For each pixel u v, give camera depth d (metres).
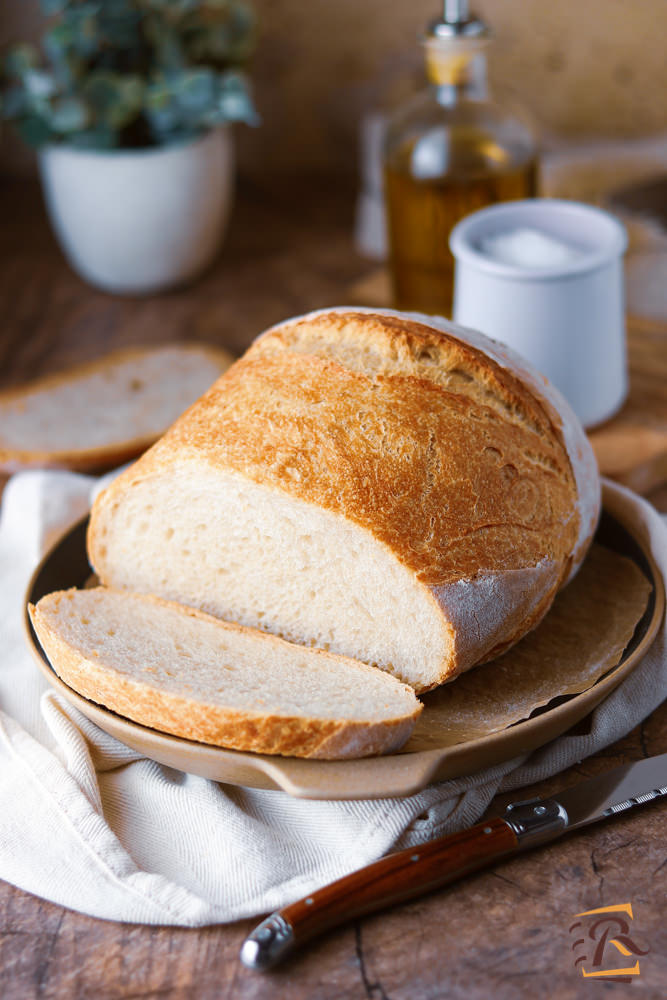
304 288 1.21
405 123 1.06
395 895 0.74
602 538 0.88
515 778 0.79
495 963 0.73
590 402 0.96
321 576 0.81
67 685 0.80
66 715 0.81
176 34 1.16
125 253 1.18
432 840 0.76
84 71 1.15
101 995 0.73
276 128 1.37
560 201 0.98
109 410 1.04
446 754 0.75
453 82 1.04
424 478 0.80
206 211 1.19
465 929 0.74
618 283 0.95
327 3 1.30
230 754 0.76
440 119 1.05
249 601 0.83
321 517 0.80
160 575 0.85
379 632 0.81
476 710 0.79
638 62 1.29
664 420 0.98
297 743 0.75
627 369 1.04
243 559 0.83
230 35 1.19
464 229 0.96
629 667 0.79
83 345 1.16
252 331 1.16
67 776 0.79
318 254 1.27
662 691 0.82
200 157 1.16
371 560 0.80
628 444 0.96
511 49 1.30
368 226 1.25
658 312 1.13
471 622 0.79
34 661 0.86
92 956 0.74
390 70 1.33
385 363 0.83
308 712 0.76
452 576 0.79
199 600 0.85
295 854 0.77
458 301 0.96
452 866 0.75
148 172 1.14
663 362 1.04
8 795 0.79
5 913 0.76
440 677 0.79
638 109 1.31
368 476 0.80
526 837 0.76
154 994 0.73
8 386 1.11
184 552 0.84
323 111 1.36
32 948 0.75
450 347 0.83
